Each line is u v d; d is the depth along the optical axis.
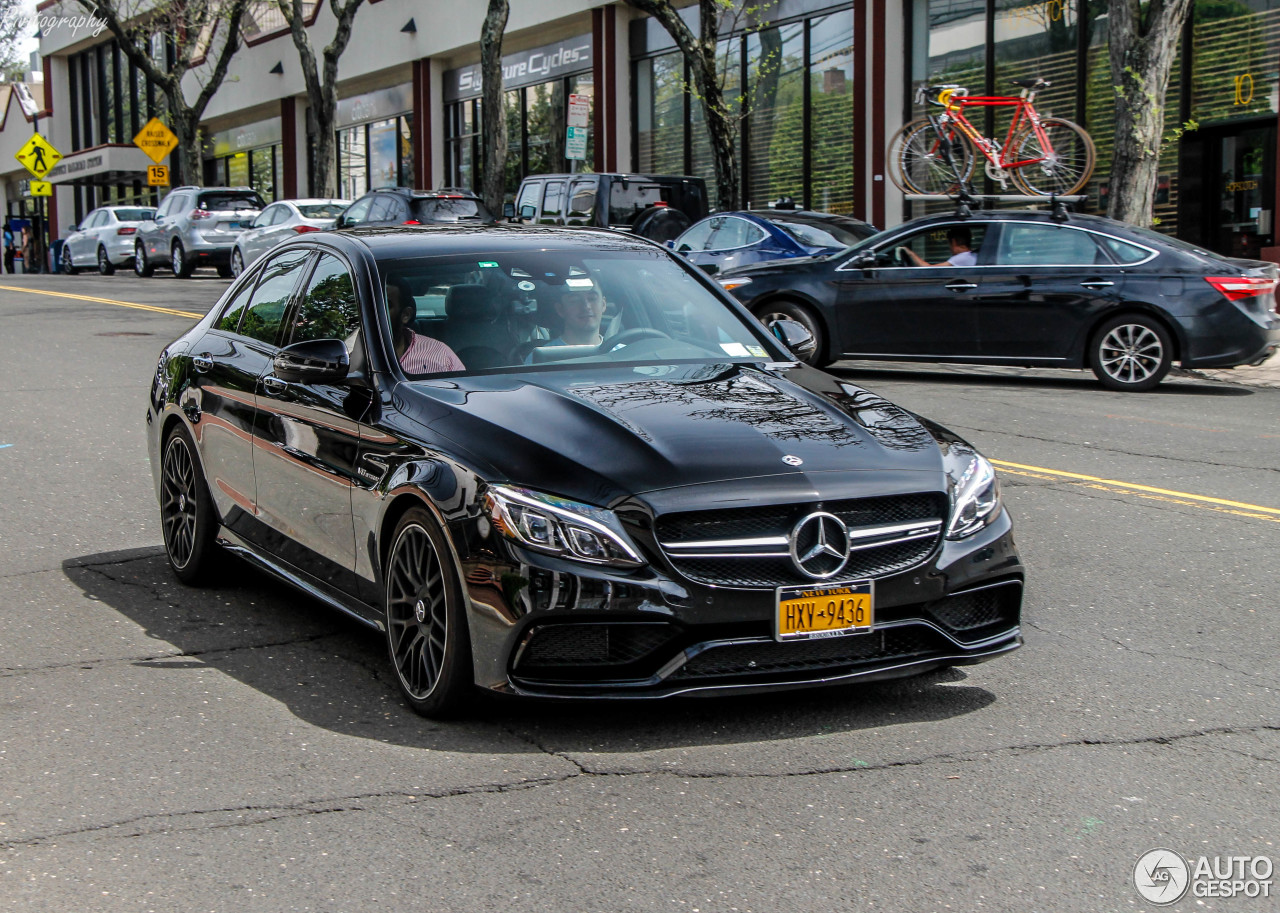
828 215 16.95
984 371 14.49
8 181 61.59
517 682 4.21
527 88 30.72
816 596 4.25
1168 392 12.77
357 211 23.83
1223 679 4.98
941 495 4.48
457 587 4.32
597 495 4.20
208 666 5.14
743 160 25.30
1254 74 17.75
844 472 4.38
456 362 5.13
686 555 4.18
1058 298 12.92
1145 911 3.26
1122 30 15.21
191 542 6.22
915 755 4.24
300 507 5.31
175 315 19.25
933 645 4.54
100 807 3.86
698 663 4.25
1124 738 4.39
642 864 3.49
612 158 27.77
